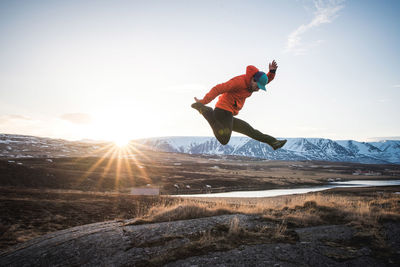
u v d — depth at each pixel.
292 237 5.16
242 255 4.29
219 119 2.71
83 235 5.82
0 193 26.80
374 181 114.75
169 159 192.38
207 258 4.21
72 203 22.83
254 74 2.75
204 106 2.79
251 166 176.88
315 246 4.65
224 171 129.12
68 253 4.88
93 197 29.02
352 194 45.03
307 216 6.70
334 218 6.69
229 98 2.76
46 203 21.27
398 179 126.69
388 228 5.50
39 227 14.57
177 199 34.16
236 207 8.66
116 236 5.53
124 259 4.39
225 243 4.81
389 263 4.03
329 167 199.38
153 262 4.18
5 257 5.41
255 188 78.19
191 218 7.14
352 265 3.97
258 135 2.92
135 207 23.52
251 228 5.73
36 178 49.84
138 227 6.09
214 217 6.71
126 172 80.56
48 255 4.93
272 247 4.61
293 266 3.92
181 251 4.50
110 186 58.56
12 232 12.77
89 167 80.69
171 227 5.84
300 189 76.31
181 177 84.00
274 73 3.28
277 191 69.38
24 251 5.49
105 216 19.11
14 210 17.69
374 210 7.28
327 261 4.08
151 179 74.19
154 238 5.21
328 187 84.12
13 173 48.47
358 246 4.69
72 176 57.69
